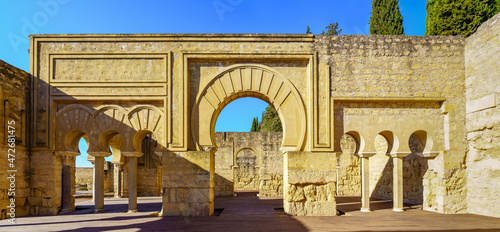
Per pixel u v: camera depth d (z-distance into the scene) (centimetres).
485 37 1329
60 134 1418
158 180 2723
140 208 1602
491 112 1287
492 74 1290
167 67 1403
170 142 1363
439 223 1123
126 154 1409
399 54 1429
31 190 1394
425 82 1424
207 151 1350
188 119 1387
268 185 2580
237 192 2989
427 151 1441
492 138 1284
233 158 2708
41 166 1400
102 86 1402
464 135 1413
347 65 1419
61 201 1475
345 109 1417
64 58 1416
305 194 1338
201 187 1333
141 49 1416
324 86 1408
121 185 2630
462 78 1436
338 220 1195
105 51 1416
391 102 1427
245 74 1422
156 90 1398
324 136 1379
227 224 1112
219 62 1428
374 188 2231
